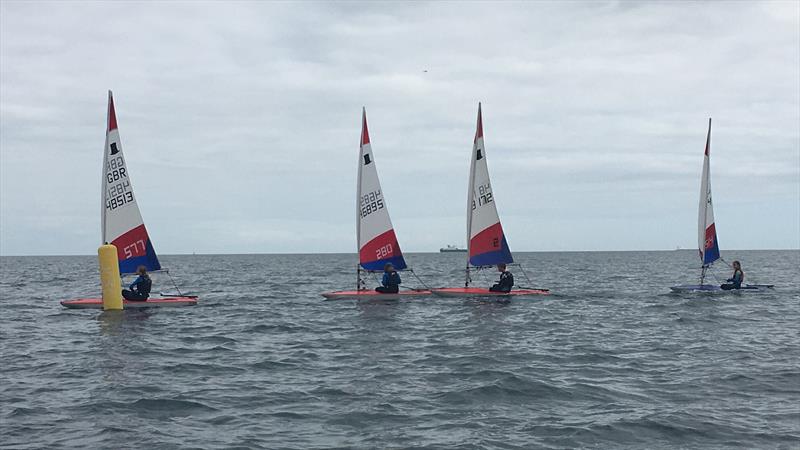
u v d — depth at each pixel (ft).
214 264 447.01
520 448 37.32
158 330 83.41
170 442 38.42
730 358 62.75
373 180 115.34
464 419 42.98
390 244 116.88
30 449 37.06
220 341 75.10
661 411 44.19
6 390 50.90
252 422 42.45
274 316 98.68
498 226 118.01
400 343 73.05
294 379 54.95
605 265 370.32
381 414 44.19
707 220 127.85
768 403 46.19
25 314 102.42
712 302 114.62
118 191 103.60
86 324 88.99
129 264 105.40
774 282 179.22
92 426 41.42
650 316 96.12
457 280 203.92
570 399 47.73
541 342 73.20
